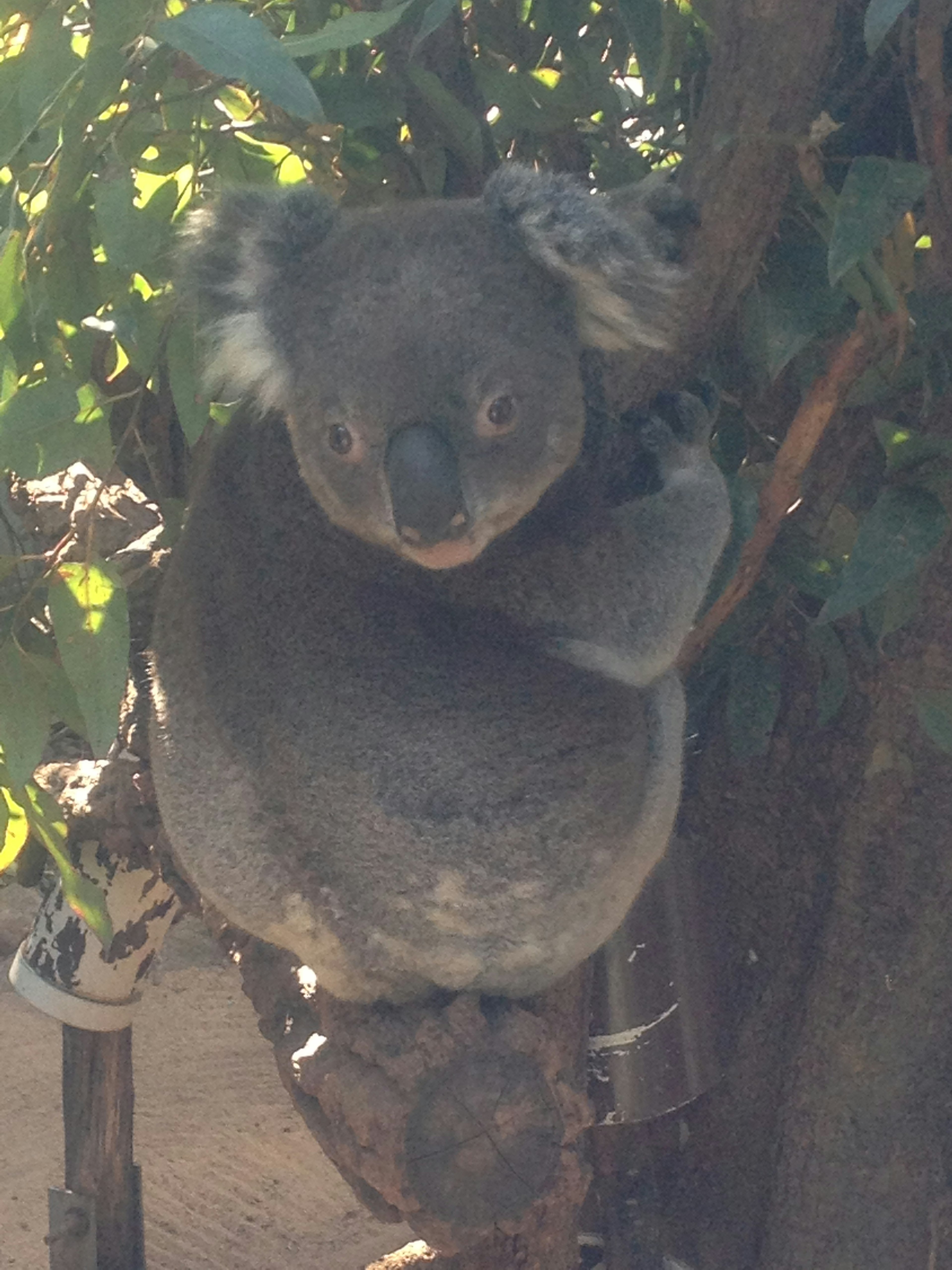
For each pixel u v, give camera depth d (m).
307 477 2.31
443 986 2.50
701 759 3.63
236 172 2.92
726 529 2.57
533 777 2.44
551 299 2.25
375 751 2.43
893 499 2.57
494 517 2.22
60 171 2.32
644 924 3.14
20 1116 4.68
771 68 2.44
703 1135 3.60
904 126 2.96
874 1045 3.23
